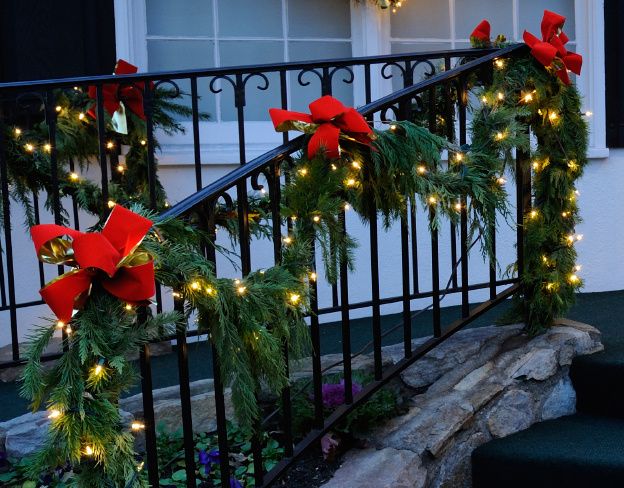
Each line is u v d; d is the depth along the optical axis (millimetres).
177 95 3625
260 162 2510
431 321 4414
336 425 2900
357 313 4832
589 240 5191
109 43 4535
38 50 4387
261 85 4945
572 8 5285
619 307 4449
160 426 3123
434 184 2930
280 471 2625
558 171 3451
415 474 2873
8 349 4062
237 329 2268
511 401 3225
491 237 3277
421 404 3199
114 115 3992
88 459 2041
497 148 3271
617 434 3102
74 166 4281
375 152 2691
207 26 4879
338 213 2607
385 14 5035
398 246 4883
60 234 1914
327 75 3344
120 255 1960
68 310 1913
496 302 3385
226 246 4625
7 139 3480
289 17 5000
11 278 3234
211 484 2914
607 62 5195
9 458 2918
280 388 2371
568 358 3395
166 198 4219
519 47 3402
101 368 1945
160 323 2055
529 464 2938
